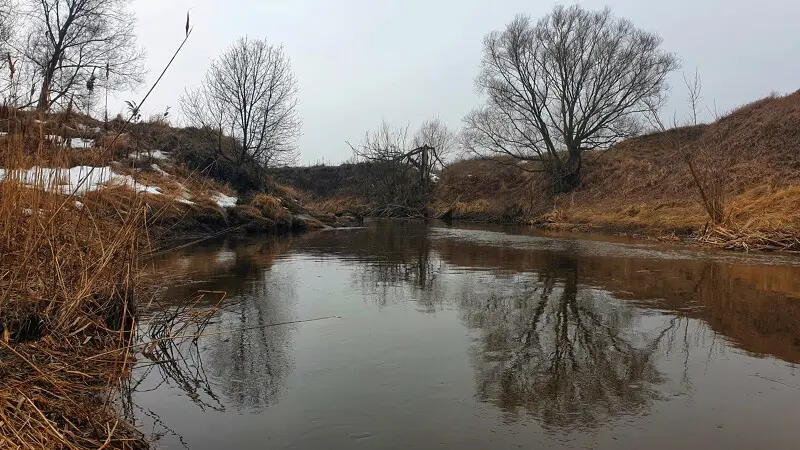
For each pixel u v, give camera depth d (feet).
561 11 89.71
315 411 10.63
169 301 19.95
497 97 93.86
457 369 13.14
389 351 14.52
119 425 9.66
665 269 30.07
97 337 13.34
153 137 59.88
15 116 14.07
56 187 14.10
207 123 69.36
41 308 13.20
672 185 68.28
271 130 72.13
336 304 20.33
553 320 18.02
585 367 13.33
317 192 135.64
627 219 64.39
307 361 13.65
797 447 9.19
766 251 39.40
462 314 18.85
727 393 11.66
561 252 39.60
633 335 16.22
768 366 13.46
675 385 12.14
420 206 115.55
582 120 92.07
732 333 16.43
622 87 86.53
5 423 8.27
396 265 31.53
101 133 18.58
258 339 15.55
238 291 22.52
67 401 9.71
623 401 11.23
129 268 15.15
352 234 59.36
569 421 10.24
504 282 25.54
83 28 70.08
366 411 10.63
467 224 89.20
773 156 60.85
